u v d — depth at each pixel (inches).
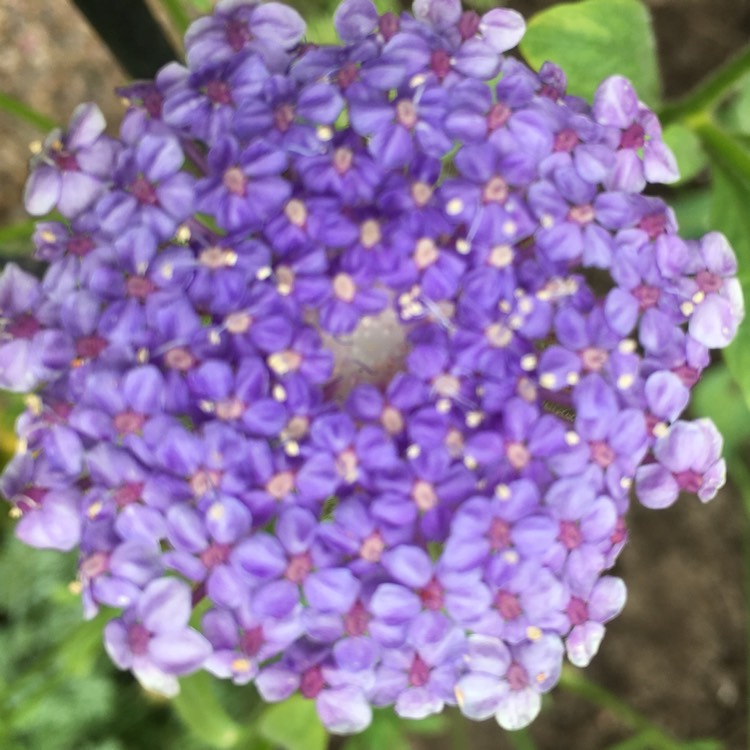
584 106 6.8
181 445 6.2
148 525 6.3
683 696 11.9
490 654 6.5
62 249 6.6
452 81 6.5
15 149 10.7
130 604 6.4
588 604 6.5
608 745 11.9
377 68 6.4
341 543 6.3
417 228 6.3
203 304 6.4
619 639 12.0
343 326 6.4
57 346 6.4
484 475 6.3
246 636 6.3
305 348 6.3
